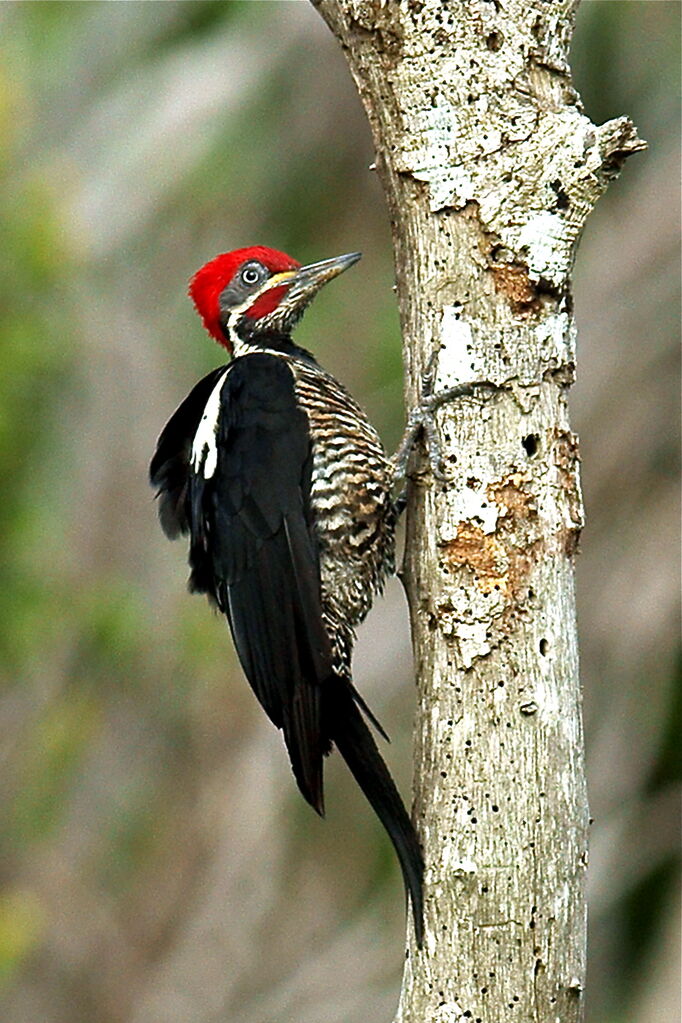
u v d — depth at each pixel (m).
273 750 15.85
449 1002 7.02
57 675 14.98
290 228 17.34
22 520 13.06
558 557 7.27
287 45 17.19
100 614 14.55
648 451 14.62
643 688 14.44
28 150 15.92
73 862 15.90
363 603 8.49
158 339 16.59
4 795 15.62
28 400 13.29
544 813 7.08
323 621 8.28
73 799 15.94
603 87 16.11
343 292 17.03
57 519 14.66
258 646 8.23
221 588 8.59
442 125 7.32
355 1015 14.83
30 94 17.20
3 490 12.98
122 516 15.67
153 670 15.60
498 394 7.32
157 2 18.06
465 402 7.33
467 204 7.31
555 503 7.29
